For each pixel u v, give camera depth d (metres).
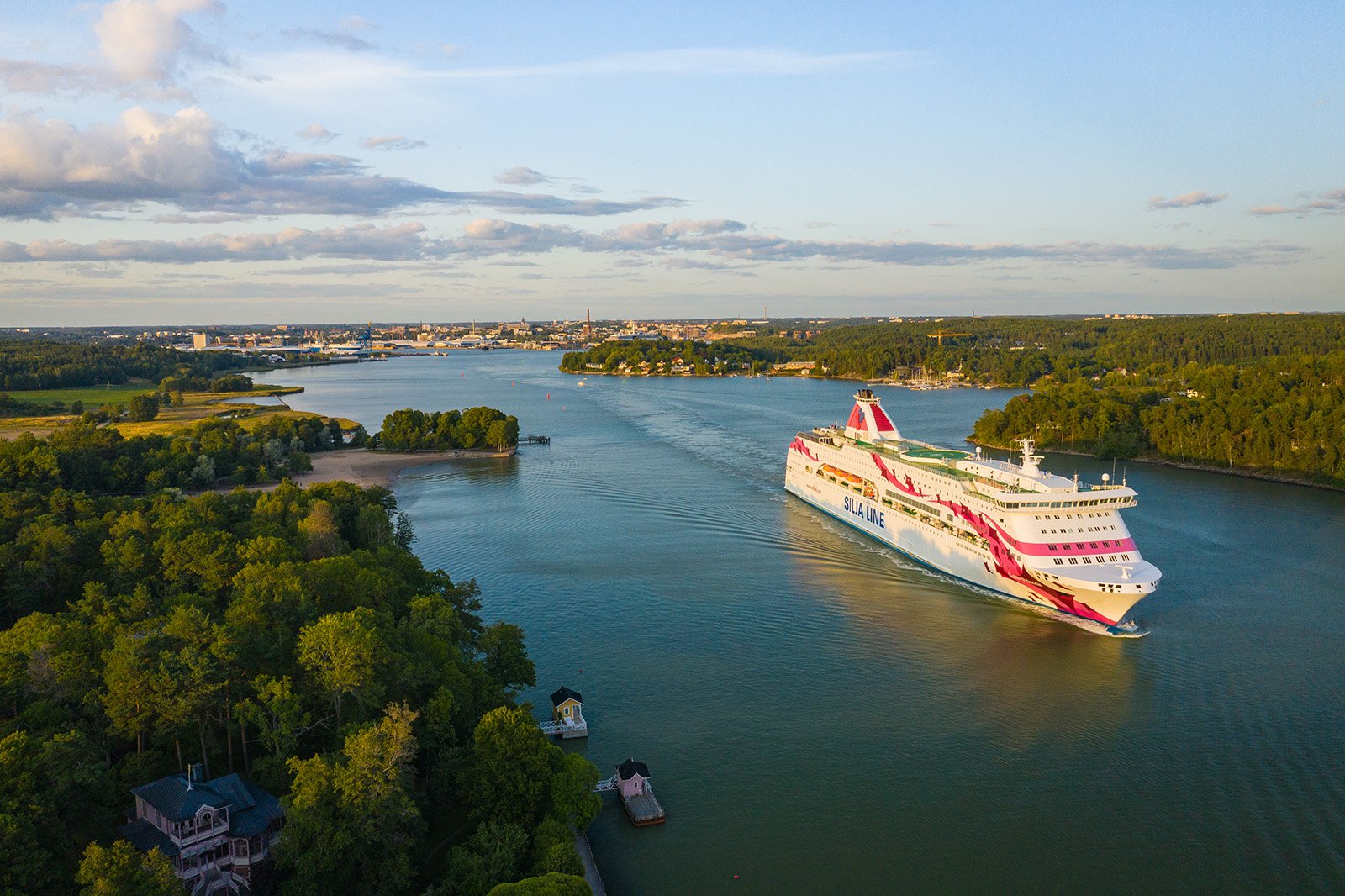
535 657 109.75
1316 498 199.50
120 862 53.56
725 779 83.81
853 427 189.12
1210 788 82.06
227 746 75.44
